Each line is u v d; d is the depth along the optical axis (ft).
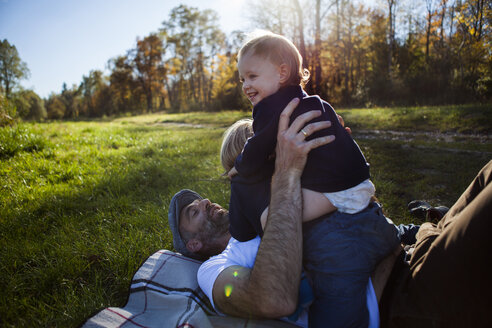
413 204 11.16
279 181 4.74
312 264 4.71
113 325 5.16
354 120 40.57
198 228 6.99
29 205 11.93
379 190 13.85
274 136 4.88
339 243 4.53
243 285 4.79
